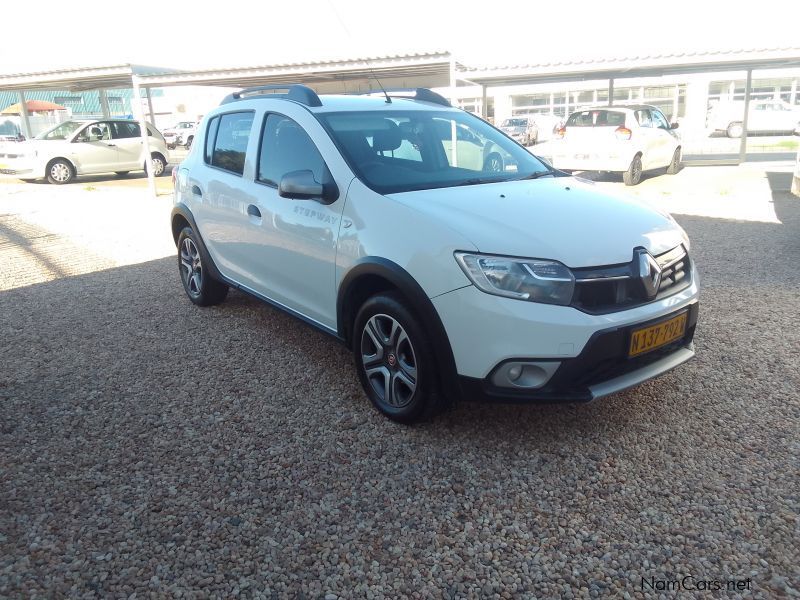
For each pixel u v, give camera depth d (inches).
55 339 194.7
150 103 786.2
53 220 418.6
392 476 119.8
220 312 216.7
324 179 148.7
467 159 165.6
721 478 117.0
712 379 155.7
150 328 202.5
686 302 131.0
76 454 129.3
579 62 552.4
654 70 635.5
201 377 164.9
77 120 686.5
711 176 596.7
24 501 113.7
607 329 115.0
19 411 147.9
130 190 596.1
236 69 532.7
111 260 300.2
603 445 128.4
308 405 148.3
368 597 91.4
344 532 105.0
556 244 118.9
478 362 117.7
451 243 119.9
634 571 95.3
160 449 130.8
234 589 92.9
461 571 96.0
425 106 181.8
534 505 110.9
